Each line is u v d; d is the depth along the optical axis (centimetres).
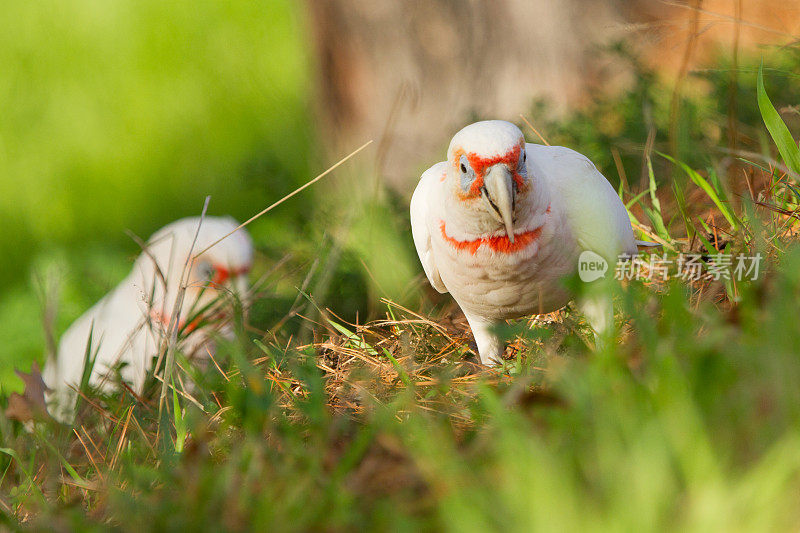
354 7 1328
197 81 2439
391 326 718
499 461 384
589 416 381
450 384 536
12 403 626
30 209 2184
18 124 2350
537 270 614
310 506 390
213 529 380
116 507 427
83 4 2512
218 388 590
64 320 1320
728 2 1143
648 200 861
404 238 923
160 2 2538
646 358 414
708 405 372
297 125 2212
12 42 2462
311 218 1029
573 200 613
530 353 557
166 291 674
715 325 437
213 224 861
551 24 1195
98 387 671
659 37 962
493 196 553
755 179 781
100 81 2441
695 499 326
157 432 562
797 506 318
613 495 335
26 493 548
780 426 348
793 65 870
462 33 1260
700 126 895
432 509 378
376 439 452
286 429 478
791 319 395
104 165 2273
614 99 1003
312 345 644
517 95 1234
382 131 1340
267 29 2498
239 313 700
